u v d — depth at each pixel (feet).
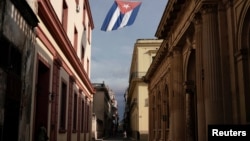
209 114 38.75
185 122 58.49
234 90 37.32
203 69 42.24
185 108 58.90
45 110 48.47
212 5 40.50
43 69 49.39
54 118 54.03
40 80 49.24
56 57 53.98
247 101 34.83
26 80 36.29
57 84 56.03
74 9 72.95
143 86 156.97
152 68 94.94
